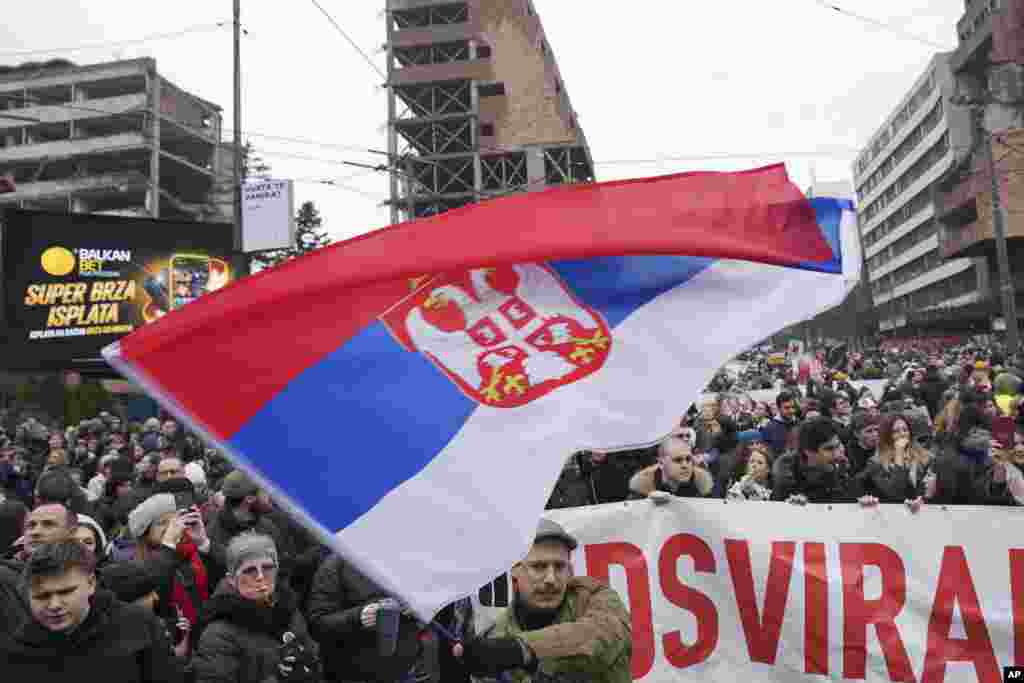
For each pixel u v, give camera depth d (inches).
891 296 3607.3
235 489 185.9
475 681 104.3
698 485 194.9
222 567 182.4
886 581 164.1
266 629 131.1
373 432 97.7
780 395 359.3
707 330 112.1
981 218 2004.2
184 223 836.0
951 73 2630.4
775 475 203.6
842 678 162.9
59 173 2381.9
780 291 115.6
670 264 116.0
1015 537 160.7
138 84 2341.3
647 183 120.3
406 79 2529.5
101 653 102.8
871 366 880.9
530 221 112.0
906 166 3262.8
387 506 95.3
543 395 104.2
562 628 96.2
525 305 109.3
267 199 789.2
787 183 122.5
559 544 104.9
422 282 106.8
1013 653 158.4
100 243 821.9
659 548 172.4
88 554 104.1
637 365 108.7
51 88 2333.9
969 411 205.5
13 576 134.6
